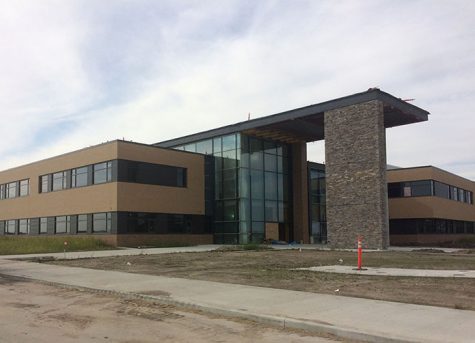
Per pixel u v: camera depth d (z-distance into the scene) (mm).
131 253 28766
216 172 43688
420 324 8500
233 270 18078
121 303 11609
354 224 33500
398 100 35094
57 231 43719
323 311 9750
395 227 49125
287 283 14070
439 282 13875
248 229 41125
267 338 8109
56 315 10195
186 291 12680
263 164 43531
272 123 38906
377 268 18172
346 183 34125
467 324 8469
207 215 43156
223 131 42719
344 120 34562
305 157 46406
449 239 51438
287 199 45594
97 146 39312
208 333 8484
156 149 39812
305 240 45094
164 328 8883
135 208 37719
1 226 54156
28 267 20391
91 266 20484
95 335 8336
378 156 32562
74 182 41969
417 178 48000
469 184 58719
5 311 10719
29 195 48719
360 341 7891
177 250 32062
